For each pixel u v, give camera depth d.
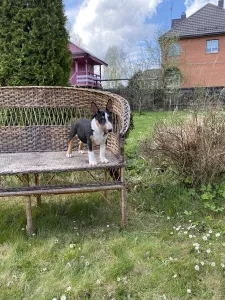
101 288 1.62
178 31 18.58
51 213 2.55
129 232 2.24
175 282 1.65
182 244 2.04
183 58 18.59
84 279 1.67
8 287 1.63
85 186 2.14
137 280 1.68
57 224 2.39
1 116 3.12
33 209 2.65
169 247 2.00
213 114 2.91
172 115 3.53
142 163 3.45
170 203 2.65
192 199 2.74
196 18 19.14
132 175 3.24
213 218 2.43
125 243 2.06
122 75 18.20
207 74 18.19
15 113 3.14
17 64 3.21
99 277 1.71
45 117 3.20
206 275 1.71
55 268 1.79
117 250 1.97
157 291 1.60
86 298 1.55
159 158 3.06
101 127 2.15
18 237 2.12
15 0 3.07
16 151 2.90
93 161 2.22
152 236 2.18
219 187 2.78
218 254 1.89
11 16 3.12
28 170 2.05
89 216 2.53
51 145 2.99
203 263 1.78
